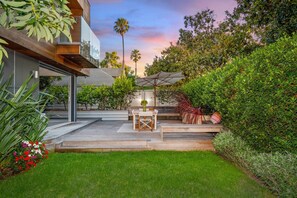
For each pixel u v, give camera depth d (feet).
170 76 36.14
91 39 31.14
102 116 44.55
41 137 17.53
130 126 33.09
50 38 6.32
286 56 11.98
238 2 26.55
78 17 26.13
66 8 6.61
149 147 21.48
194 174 14.58
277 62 12.70
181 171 15.19
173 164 16.70
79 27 26.00
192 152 20.52
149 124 31.53
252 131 14.58
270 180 11.76
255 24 24.02
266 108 12.67
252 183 13.09
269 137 13.12
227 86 18.24
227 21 35.27
